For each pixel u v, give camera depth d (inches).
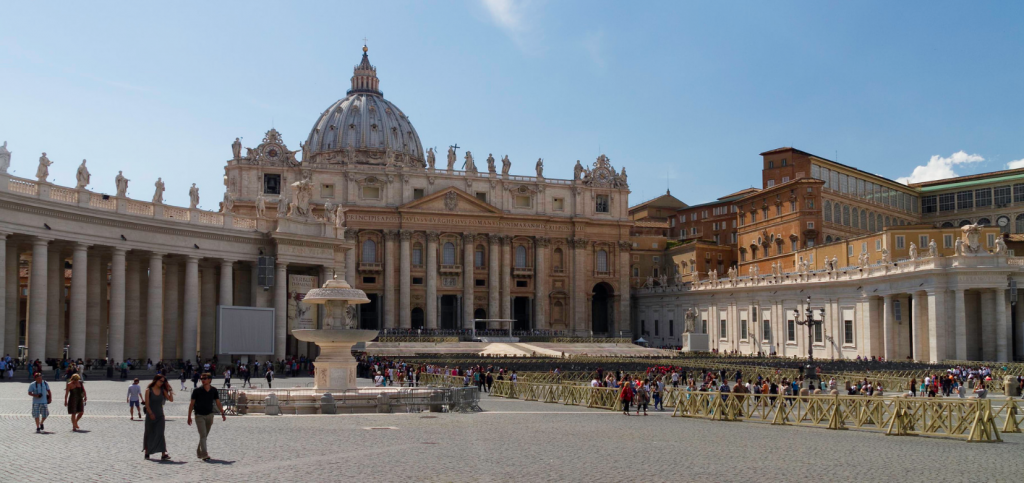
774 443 1065.5
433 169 5246.1
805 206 4840.1
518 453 938.1
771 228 5162.4
